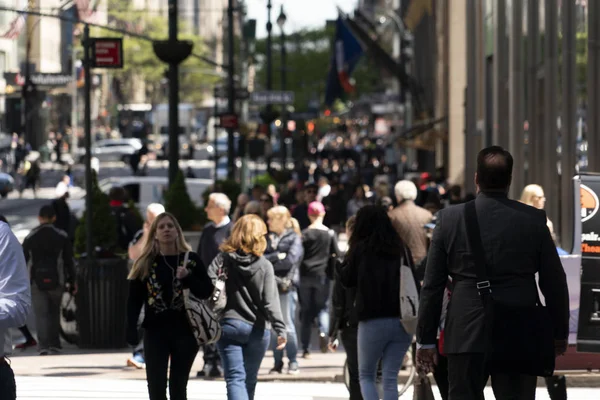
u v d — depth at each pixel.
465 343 14.09
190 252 19.45
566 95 46.66
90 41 36.03
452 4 101.50
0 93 148.00
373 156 171.75
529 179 58.50
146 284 19.39
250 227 21.02
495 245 14.20
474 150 83.00
